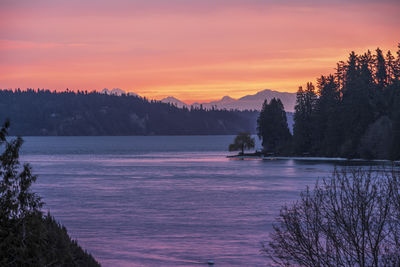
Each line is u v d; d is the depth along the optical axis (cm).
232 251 2942
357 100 12662
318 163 12094
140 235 3456
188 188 6825
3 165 1335
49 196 5869
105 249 3009
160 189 6706
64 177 8862
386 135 11150
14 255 1266
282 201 5238
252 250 2955
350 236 1366
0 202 1298
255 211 4541
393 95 12562
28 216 1321
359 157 11788
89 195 5997
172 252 2931
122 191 6438
